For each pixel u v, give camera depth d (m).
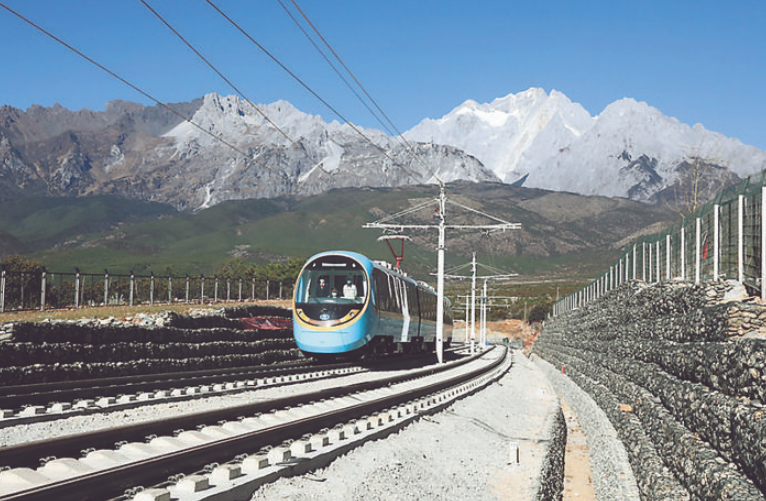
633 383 19.48
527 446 15.65
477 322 134.88
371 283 27.69
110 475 6.66
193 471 7.96
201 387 16.89
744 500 6.97
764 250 13.35
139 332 22.27
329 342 26.41
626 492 12.61
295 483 7.91
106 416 12.42
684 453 10.25
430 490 9.83
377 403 14.55
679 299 17.88
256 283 53.69
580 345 40.19
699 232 19.11
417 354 42.66
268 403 12.81
